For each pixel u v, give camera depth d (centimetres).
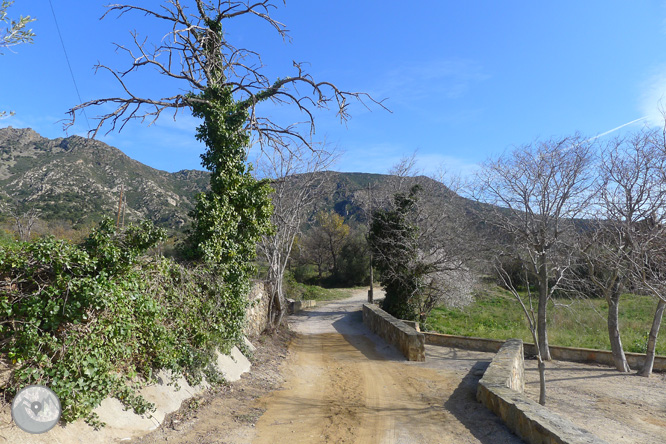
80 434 496
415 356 1455
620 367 1444
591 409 1006
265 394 920
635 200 1313
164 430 615
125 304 610
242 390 920
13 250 505
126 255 634
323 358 1498
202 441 597
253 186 1216
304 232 6116
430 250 2548
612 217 1330
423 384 1077
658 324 1379
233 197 1163
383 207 2811
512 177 1548
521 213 1543
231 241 1134
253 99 1180
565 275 1518
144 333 683
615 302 1470
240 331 1173
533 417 629
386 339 1855
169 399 703
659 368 1466
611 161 1412
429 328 2336
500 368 952
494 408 780
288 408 818
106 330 563
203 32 1173
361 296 4331
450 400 903
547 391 1177
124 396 602
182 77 1125
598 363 1565
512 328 2297
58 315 516
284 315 2262
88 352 538
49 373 488
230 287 1102
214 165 1158
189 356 824
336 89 1205
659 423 919
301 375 1181
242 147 1203
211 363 932
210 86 1157
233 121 1168
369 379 1139
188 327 841
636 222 1313
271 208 1281
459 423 737
